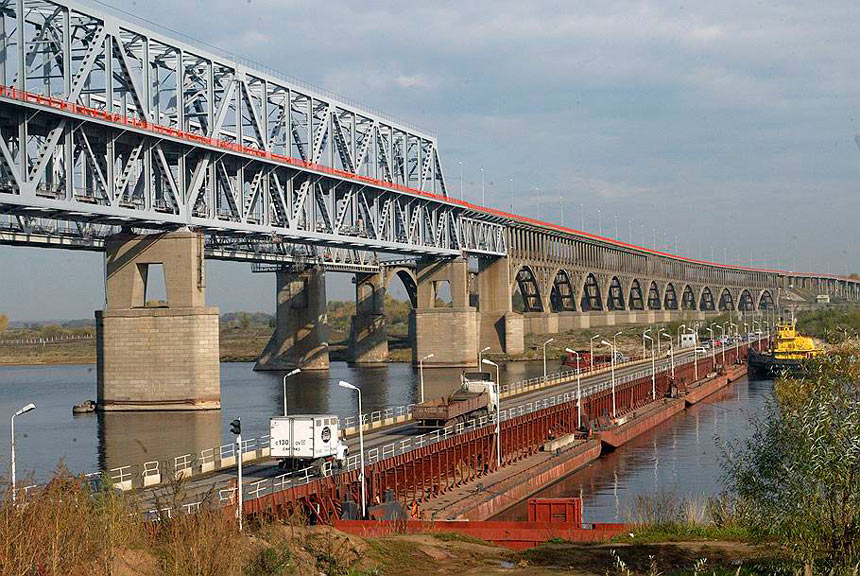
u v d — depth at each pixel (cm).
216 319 14238
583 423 11612
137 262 14362
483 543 5322
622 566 4044
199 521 3869
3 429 12244
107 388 14188
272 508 5597
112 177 13050
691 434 11781
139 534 3894
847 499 3850
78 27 12875
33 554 3256
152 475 7331
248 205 16250
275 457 6750
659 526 5641
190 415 13550
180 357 14000
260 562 4056
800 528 3903
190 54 14588
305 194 17875
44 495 3628
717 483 8462
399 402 15400
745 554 4612
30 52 12138
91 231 14400
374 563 4631
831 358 4369
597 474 9162
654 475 8994
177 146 14388
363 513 6153
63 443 10844
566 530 5603
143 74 13588
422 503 7081
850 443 3862
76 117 12131
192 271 14188
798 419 4091
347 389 18138
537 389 14762
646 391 15250
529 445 9881
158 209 14212
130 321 14150
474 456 8500
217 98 16088
